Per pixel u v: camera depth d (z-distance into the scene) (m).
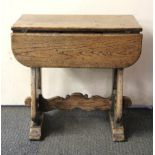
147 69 2.31
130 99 2.17
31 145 1.92
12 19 2.21
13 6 2.18
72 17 2.03
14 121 2.19
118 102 1.93
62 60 1.79
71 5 2.18
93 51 1.77
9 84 2.35
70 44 1.76
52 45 1.76
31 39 1.75
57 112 2.31
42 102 2.09
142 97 2.38
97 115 2.28
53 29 1.74
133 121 2.21
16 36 1.75
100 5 2.18
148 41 2.25
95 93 2.37
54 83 2.35
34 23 1.82
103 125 2.15
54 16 2.05
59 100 2.09
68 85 2.35
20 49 1.77
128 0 2.16
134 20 1.95
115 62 1.79
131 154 1.85
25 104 2.21
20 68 2.31
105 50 1.77
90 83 2.35
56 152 1.86
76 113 2.30
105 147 1.91
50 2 2.18
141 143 1.95
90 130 2.09
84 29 1.74
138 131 2.08
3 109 2.35
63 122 2.18
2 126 2.12
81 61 1.79
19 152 1.86
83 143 1.94
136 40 1.75
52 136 2.01
